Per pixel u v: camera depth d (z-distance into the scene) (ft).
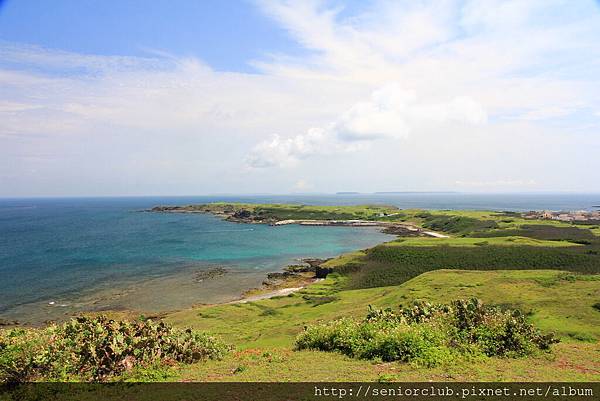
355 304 135.23
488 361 48.73
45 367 43.70
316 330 66.80
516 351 53.36
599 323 85.46
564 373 43.45
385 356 50.96
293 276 227.40
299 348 65.67
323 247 345.72
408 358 48.67
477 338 55.06
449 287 130.41
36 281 207.21
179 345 55.52
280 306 152.97
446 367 45.70
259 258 288.10
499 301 109.91
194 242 360.07
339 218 567.59
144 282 208.95
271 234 428.97
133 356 49.21
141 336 53.93
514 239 242.37
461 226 395.34
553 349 58.80
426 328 55.42
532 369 45.32
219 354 59.82
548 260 191.93
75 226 501.15
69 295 181.57
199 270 242.58
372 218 561.43
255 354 61.21
